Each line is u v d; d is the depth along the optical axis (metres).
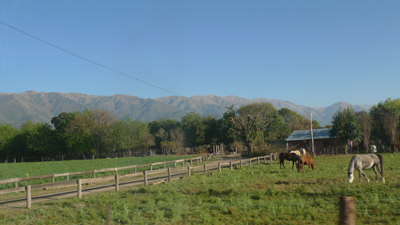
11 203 17.28
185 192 17.14
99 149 97.81
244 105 87.25
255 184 19.23
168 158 71.75
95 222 11.49
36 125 104.94
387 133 62.81
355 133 60.47
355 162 18.67
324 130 69.62
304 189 16.53
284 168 31.70
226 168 34.47
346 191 15.34
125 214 12.13
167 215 12.27
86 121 92.56
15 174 38.84
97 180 18.30
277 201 13.84
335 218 10.89
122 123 97.19
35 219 12.52
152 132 115.94
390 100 99.50
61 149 98.75
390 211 11.61
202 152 94.12
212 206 13.25
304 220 10.81
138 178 29.09
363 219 10.81
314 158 49.06
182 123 103.38
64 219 12.35
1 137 98.38
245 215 11.65
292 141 69.06
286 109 117.44
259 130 64.31
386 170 25.62
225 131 92.75
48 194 20.64
